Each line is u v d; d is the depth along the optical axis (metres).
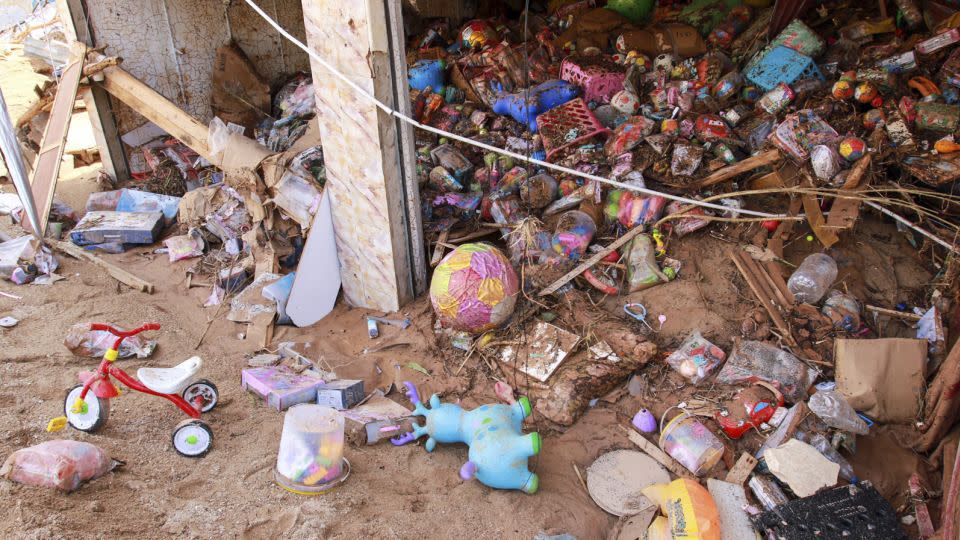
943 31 6.32
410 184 5.63
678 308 5.32
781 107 6.32
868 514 3.89
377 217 5.61
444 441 4.57
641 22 9.02
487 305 5.11
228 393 4.96
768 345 4.90
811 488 4.03
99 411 4.17
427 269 6.24
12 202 7.90
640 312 5.35
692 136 6.40
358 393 4.98
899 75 6.33
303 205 6.25
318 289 6.08
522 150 6.97
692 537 3.74
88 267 6.71
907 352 4.56
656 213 5.84
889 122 5.76
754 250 5.54
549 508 4.14
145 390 4.25
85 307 5.97
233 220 7.11
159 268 6.86
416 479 4.30
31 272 6.38
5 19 16.05
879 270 5.42
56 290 6.22
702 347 4.95
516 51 8.40
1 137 6.36
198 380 4.68
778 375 4.69
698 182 5.92
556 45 8.69
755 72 6.79
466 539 3.82
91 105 8.43
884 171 5.64
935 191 5.48
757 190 5.59
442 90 8.26
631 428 4.72
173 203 7.86
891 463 4.32
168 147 8.92
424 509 4.01
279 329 5.93
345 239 5.97
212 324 5.96
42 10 15.85
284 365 5.36
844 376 4.61
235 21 9.41
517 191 6.44
